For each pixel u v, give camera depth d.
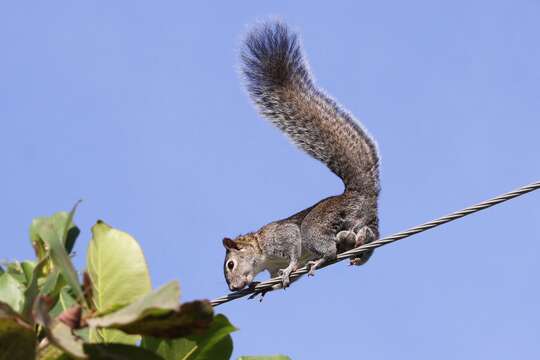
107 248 2.41
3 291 2.39
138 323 1.92
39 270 2.15
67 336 1.92
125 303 2.34
